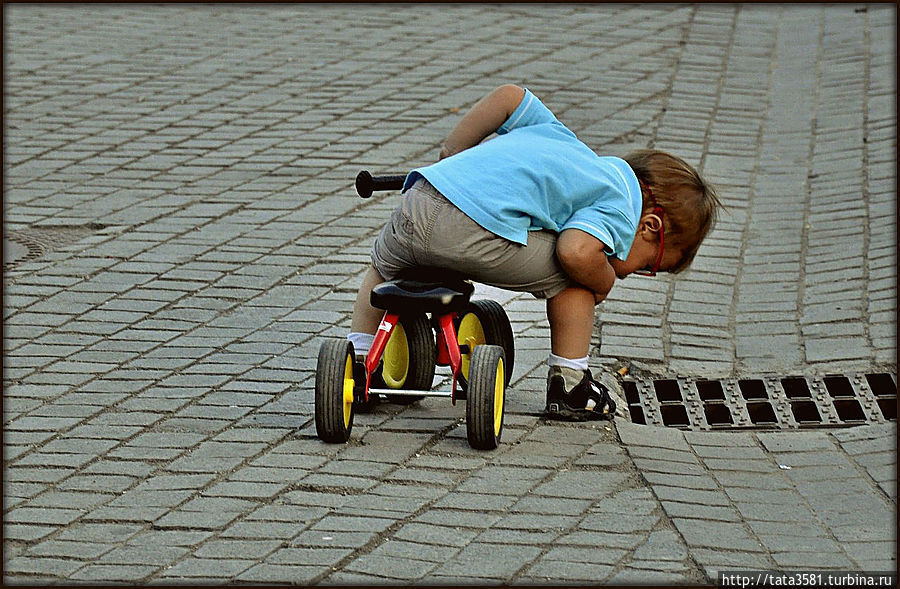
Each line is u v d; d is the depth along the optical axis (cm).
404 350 877
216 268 1187
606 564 641
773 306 1105
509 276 822
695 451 822
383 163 1484
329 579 625
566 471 770
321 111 1681
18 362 971
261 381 934
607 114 1633
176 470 772
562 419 860
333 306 1096
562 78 1794
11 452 801
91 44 2044
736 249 1247
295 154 1523
